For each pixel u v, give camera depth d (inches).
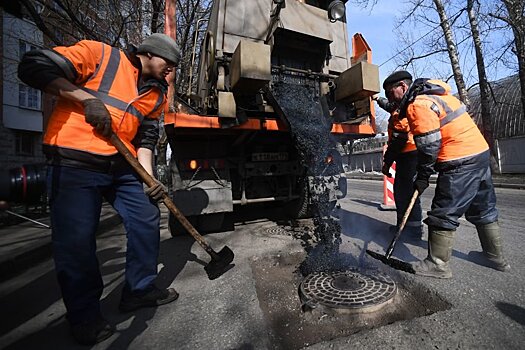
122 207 70.7
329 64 148.2
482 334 54.5
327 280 79.2
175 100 119.3
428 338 53.9
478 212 86.8
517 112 586.2
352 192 337.4
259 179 150.9
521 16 358.0
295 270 91.9
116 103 64.2
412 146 120.0
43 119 538.6
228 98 110.0
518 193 273.7
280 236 131.3
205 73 141.0
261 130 119.4
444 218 78.5
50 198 58.5
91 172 61.3
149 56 69.3
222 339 56.8
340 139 153.6
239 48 101.7
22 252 111.0
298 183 154.0
